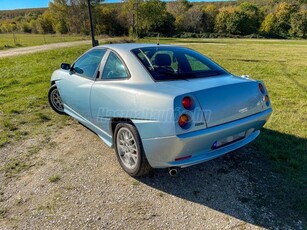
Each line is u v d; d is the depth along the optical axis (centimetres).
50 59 1497
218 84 262
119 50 320
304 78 920
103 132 332
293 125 440
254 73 1022
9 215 237
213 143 254
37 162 327
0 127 434
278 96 650
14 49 2370
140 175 290
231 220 230
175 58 314
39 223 227
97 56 353
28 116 489
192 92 238
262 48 2628
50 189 273
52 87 488
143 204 251
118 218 233
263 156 337
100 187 277
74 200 256
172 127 229
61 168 312
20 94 647
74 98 383
